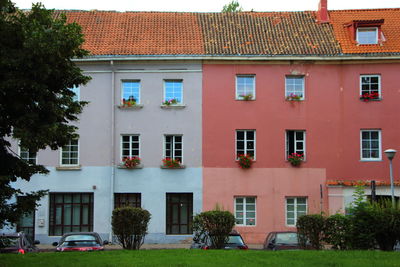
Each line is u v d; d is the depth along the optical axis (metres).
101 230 27.64
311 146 28.08
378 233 15.95
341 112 28.17
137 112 28.27
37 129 12.70
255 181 27.91
